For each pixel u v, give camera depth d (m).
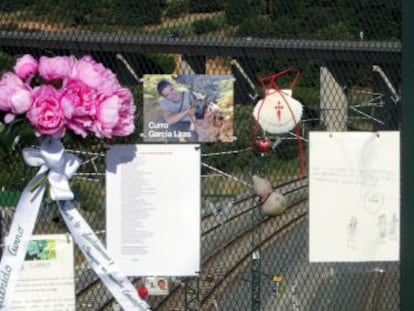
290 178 5.91
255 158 5.93
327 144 5.40
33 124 4.60
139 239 5.11
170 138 5.45
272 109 5.46
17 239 4.80
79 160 4.83
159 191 5.10
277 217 6.33
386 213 5.42
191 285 6.50
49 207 5.15
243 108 5.80
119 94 4.68
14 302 4.89
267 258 7.18
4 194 5.16
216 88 5.43
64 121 4.61
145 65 5.74
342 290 6.89
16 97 4.55
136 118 5.55
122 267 5.11
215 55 5.77
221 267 7.12
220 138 5.44
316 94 5.89
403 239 5.32
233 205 6.13
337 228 5.44
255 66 5.79
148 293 5.50
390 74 5.82
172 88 5.42
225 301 7.07
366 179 5.41
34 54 5.63
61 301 4.93
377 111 5.85
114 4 5.80
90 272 6.37
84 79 4.63
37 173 4.86
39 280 4.91
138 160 5.08
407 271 5.31
